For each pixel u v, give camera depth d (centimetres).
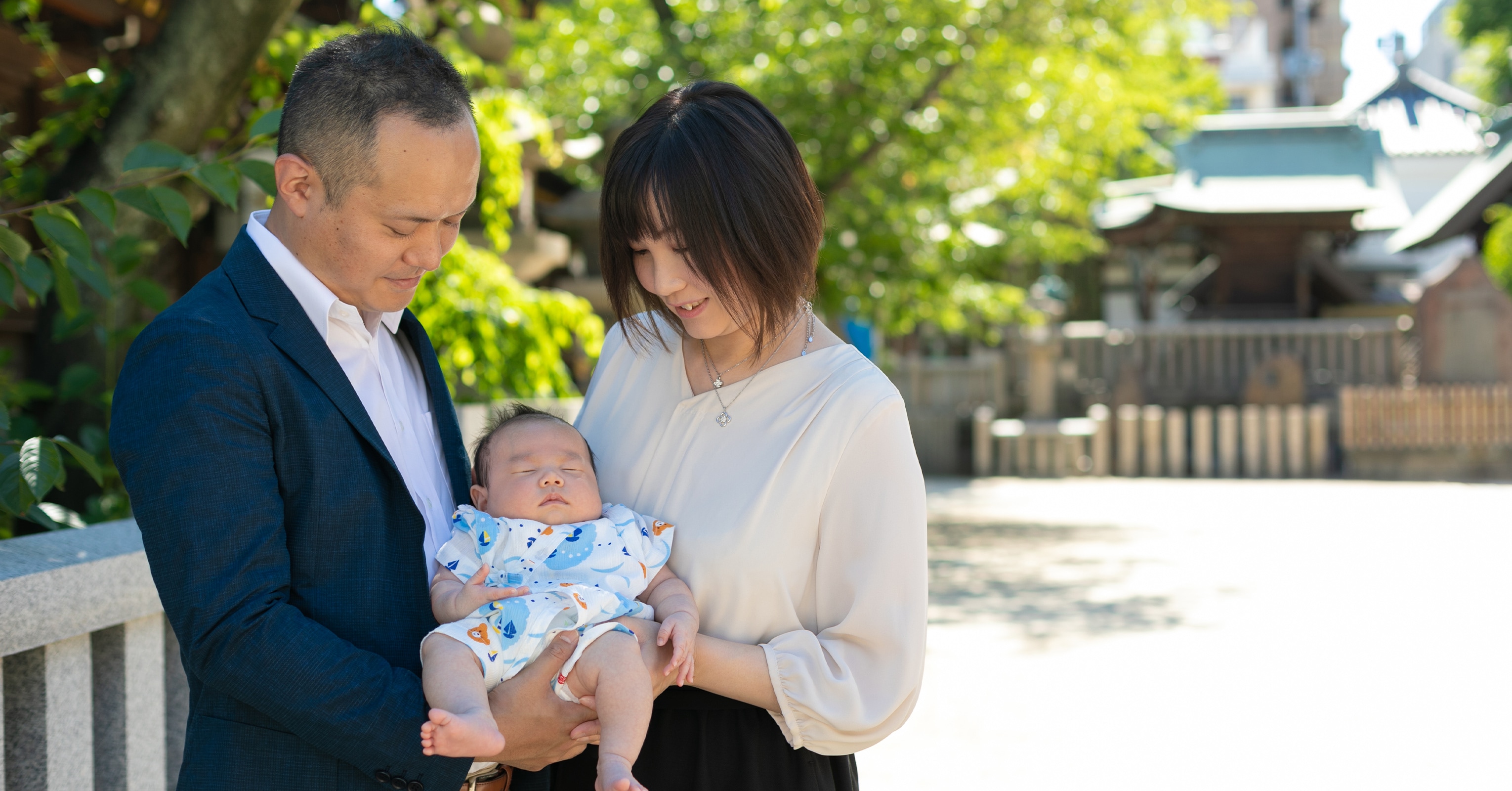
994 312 1452
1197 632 654
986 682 549
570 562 191
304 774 168
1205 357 1803
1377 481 1572
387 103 167
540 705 177
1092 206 1833
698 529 198
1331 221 1964
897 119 1084
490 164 528
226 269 179
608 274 198
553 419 212
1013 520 1171
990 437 1670
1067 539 1032
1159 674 562
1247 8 1348
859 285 1151
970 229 1348
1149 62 1305
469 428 420
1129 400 1675
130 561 245
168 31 407
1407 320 1753
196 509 158
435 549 197
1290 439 1630
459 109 173
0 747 220
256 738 168
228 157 297
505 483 203
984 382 1816
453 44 543
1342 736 460
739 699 189
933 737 464
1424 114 2866
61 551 242
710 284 183
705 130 182
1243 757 435
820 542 197
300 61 176
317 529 171
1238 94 3938
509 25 632
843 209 1108
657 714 197
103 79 444
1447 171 2753
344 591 172
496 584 190
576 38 1166
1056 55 1139
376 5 482
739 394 201
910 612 193
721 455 201
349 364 187
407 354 213
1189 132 1944
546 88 1190
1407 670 565
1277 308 2028
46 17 611
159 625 265
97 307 396
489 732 163
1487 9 3006
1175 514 1212
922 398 1766
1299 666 575
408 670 172
